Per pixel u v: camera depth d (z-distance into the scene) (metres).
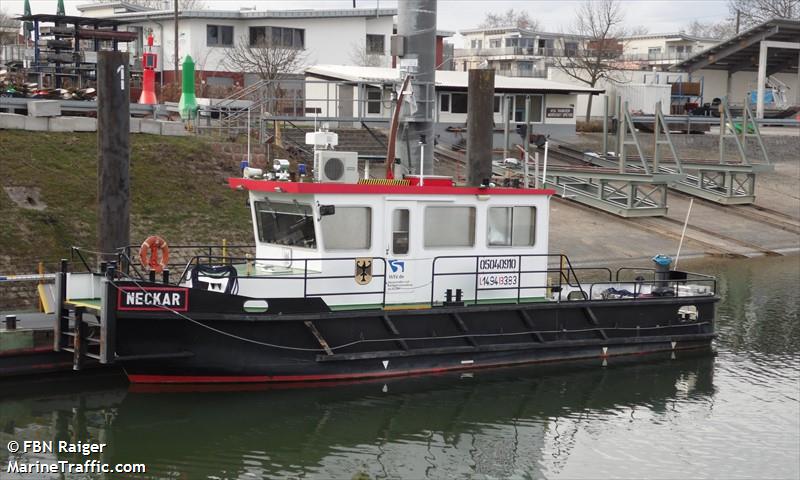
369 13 50.56
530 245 16.67
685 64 61.81
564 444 13.84
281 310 14.58
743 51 59.09
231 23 47.97
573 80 61.56
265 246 15.78
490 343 16.19
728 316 21.86
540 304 16.55
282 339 14.65
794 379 17.00
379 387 15.43
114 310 13.62
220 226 23.16
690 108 56.91
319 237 14.76
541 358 16.80
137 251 19.91
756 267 29.28
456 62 87.81
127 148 18.22
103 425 13.83
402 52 20.09
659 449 13.68
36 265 19.38
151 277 14.17
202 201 23.80
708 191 38.78
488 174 24.25
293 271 15.17
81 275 14.97
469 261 16.02
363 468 12.81
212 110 32.12
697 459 13.31
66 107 27.64
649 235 32.41
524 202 16.41
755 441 14.06
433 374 15.84
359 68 40.94
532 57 88.81
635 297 18.09
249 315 14.32
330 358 14.84
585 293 17.69
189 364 14.30
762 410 15.41
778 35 56.72
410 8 19.95
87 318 14.81
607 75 61.41
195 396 14.66
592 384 16.55
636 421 14.84
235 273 14.52
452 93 41.66
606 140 42.38
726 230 34.62
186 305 14.01
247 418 14.23
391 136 16.89
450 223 15.82
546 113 45.97
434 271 15.72
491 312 16.16
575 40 78.06
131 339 13.85
